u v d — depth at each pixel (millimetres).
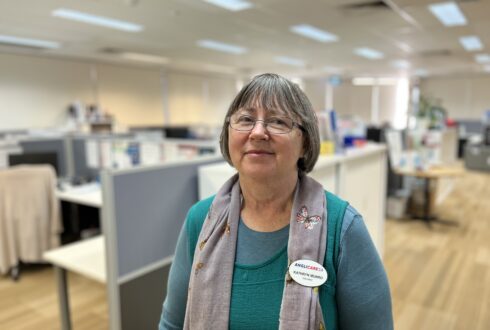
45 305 2572
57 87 6957
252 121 759
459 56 7629
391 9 4219
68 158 3859
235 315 754
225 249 793
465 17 4484
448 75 10953
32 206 2943
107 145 3453
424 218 4438
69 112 7008
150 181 1750
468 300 2529
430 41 6102
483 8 4070
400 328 2213
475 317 2324
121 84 8078
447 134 5953
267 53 7234
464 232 4012
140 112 8508
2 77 6203
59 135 3920
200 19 4625
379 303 736
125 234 1670
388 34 5551
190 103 9758
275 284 742
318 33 5590
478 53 7258
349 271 721
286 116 748
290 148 752
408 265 3125
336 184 2260
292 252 729
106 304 2568
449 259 3252
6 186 2855
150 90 8711
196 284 796
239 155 772
